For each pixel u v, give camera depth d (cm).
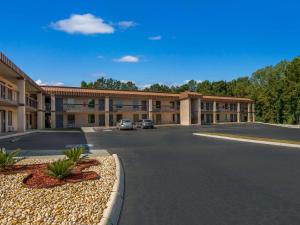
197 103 5731
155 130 3834
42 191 659
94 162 1077
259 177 889
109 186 716
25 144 1841
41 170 879
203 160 1221
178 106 5928
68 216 507
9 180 746
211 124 5781
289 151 1512
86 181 763
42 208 546
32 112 4184
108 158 1201
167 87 10344
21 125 2827
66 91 4625
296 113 7100
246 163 1142
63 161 812
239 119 6888
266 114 7719
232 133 3048
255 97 7938
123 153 1459
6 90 2920
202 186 782
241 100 6800
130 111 5253
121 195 689
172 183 816
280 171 980
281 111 7412
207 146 1781
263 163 1141
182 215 565
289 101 7175
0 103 2472
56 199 602
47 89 4578
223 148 1666
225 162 1168
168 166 1080
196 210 593
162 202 645
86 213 523
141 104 5397
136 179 864
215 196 689
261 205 623
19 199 598
